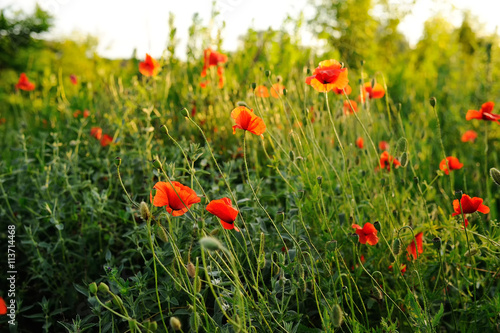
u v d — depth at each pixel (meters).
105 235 1.14
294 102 1.50
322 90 1.00
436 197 1.25
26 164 1.30
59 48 5.32
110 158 1.38
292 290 0.86
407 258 0.98
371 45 3.38
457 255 1.00
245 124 0.88
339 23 3.29
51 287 1.13
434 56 3.28
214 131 1.52
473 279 0.98
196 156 0.94
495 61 2.16
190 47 1.78
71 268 1.14
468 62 3.04
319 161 1.26
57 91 1.86
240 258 1.01
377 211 1.07
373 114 1.61
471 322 0.92
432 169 1.59
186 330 0.94
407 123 1.62
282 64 1.99
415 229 1.00
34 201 1.29
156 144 1.43
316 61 2.26
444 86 2.55
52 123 1.69
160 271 0.97
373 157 1.35
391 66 3.38
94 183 1.30
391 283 1.06
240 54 2.02
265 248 1.05
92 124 1.61
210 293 0.98
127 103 1.41
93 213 1.14
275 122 1.41
